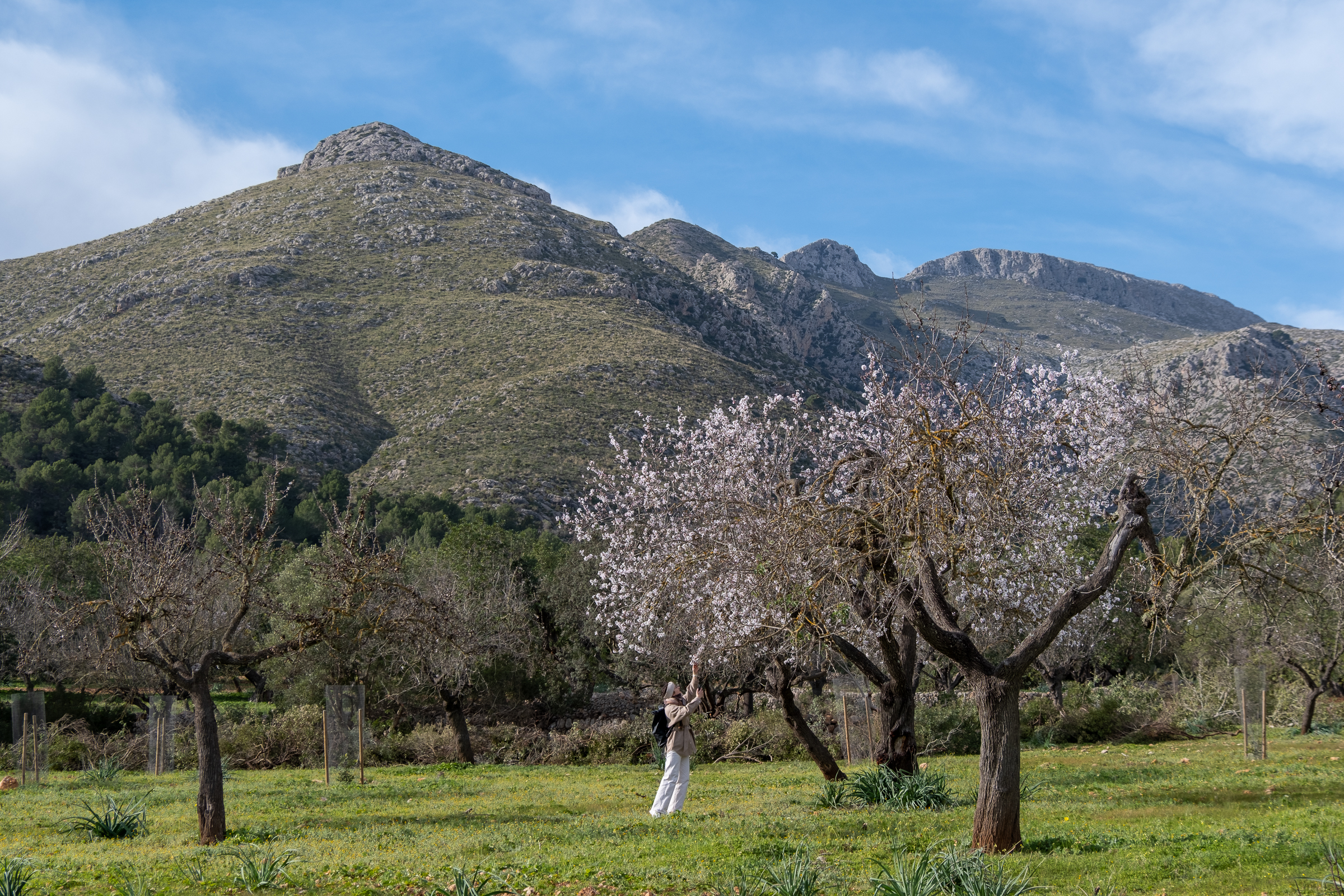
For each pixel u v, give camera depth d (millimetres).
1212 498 10359
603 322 127562
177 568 13453
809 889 7535
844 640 15086
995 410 13016
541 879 8469
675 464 22234
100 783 21406
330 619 13977
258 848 11039
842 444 19688
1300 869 7676
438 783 20078
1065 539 19656
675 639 22844
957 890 7348
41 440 80438
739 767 23375
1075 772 17766
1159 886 7395
